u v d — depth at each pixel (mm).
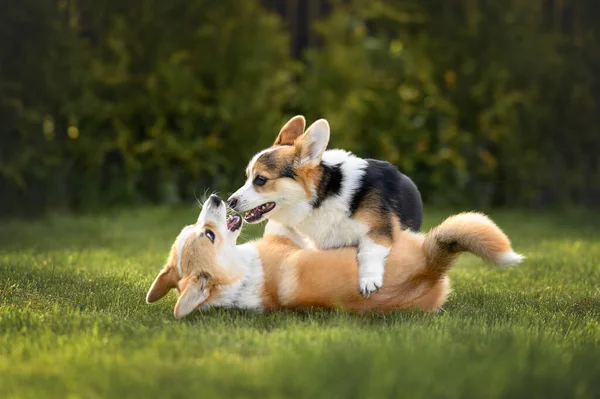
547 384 3840
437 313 5773
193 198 12875
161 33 12578
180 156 12352
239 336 4781
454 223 5570
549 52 13750
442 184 13422
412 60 13469
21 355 4414
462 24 13664
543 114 13867
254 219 6082
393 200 6129
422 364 4020
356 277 5617
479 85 13508
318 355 4180
